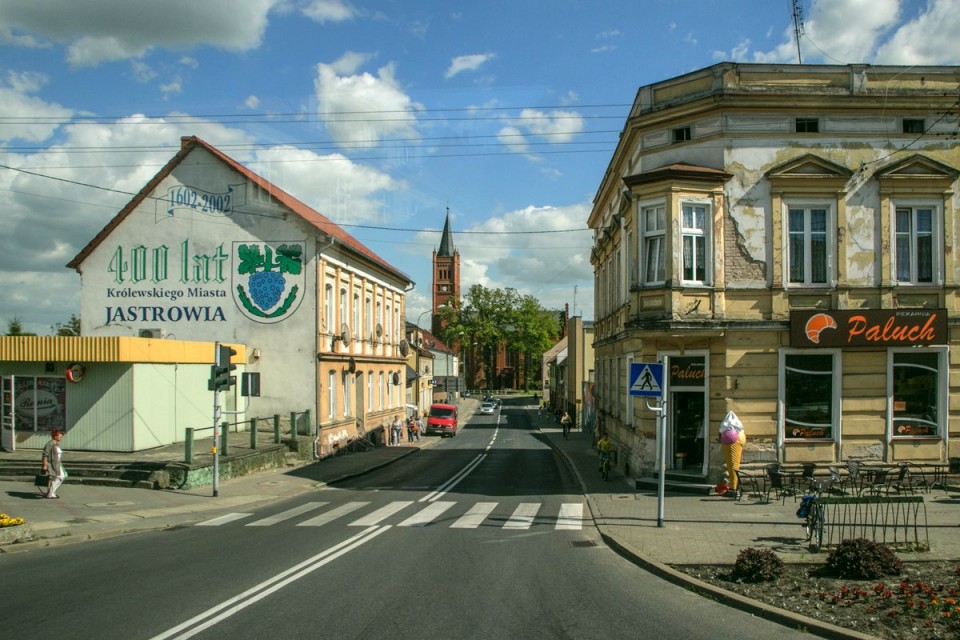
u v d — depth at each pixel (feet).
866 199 61.26
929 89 61.41
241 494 63.10
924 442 60.75
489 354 423.23
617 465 82.84
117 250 107.24
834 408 60.75
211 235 106.11
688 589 30.63
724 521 46.91
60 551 38.70
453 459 111.04
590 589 30.35
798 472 59.88
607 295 96.58
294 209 104.63
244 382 69.41
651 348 62.49
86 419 73.31
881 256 61.00
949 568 32.50
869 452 60.70
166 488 63.57
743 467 60.18
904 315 59.77
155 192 107.45
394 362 153.99
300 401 102.89
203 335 105.29
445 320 405.59
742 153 61.36
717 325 59.93
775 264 60.70
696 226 61.26
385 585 30.40
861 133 61.46
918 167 61.26
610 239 89.71
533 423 233.35
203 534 44.24
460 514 52.37
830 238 61.16
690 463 64.39
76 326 156.35
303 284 104.01
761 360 60.54
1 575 32.35
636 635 24.09
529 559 36.42
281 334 103.91
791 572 32.17
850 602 27.07
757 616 26.61
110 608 26.63
